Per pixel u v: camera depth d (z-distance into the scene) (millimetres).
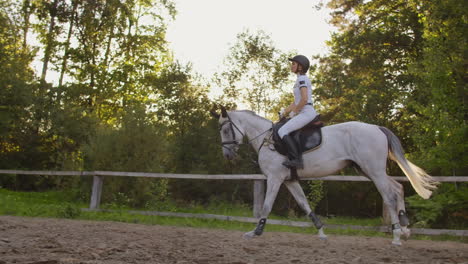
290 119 5902
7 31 22172
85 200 12672
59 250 4297
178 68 20125
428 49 9891
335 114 19047
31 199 12320
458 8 9500
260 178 8422
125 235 5902
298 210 14211
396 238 5578
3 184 18078
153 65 25234
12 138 19078
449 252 5004
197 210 10805
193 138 17000
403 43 17609
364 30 18766
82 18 22641
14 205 10219
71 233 5863
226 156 6441
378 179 5594
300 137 5867
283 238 6367
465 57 9117
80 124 19266
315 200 9977
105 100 23734
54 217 8672
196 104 19172
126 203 11867
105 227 7000
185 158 16828
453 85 9422
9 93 19047
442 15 9812
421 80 12711
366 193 14742
